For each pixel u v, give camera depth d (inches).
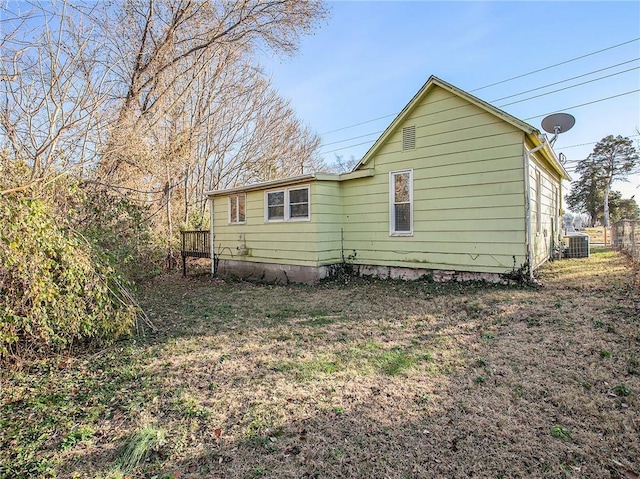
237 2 490.3
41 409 120.9
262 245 412.2
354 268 372.2
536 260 311.0
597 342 151.0
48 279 149.9
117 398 127.5
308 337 186.7
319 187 356.2
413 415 107.3
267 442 97.6
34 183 160.4
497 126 273.6
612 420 99.4
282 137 961.5
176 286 391.2
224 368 150.3
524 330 174.7
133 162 356.2
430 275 315.0
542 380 124.1
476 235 287.3
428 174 312.5
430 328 190.7
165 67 470.6
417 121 318.0
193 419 110.8
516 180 266.5
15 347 163.2
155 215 491.8
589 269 328.2
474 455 88.3
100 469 89.9
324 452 92.4
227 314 247.4
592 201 1494.8
